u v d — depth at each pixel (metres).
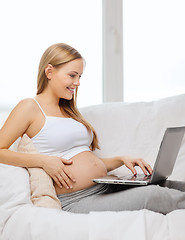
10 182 1.10
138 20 2.38
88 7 2.29
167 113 1.72
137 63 2.37
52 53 1.43
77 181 1.27
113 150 1.70
